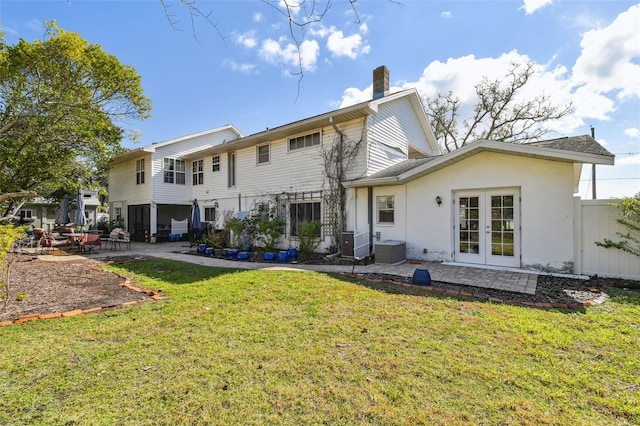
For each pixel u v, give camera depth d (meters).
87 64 11.28
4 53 10.13
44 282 6.25
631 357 2.90
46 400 2.30
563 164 6.75
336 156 10.59
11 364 2.81
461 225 8.27
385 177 8.86
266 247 10.99
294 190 11.84
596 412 2.14
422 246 8.81
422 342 3.23
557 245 6.82
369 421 2.07
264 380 2.55
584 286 5.64
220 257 10.34
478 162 7.83
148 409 2.20
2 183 13.32
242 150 14.06
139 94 12.63
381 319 3.92
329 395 2.35
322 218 10.95
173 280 6.39
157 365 2.79
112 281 6.34
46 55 10.56
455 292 5.17
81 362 2.85
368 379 2.55
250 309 4.36
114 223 18.59
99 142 13.47
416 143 13.87
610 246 6.13
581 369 2.69
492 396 2.32
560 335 3.37
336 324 3.76
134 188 17.53
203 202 16.36
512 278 6.35
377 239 9.73
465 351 3.03
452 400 2.28
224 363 2.83
